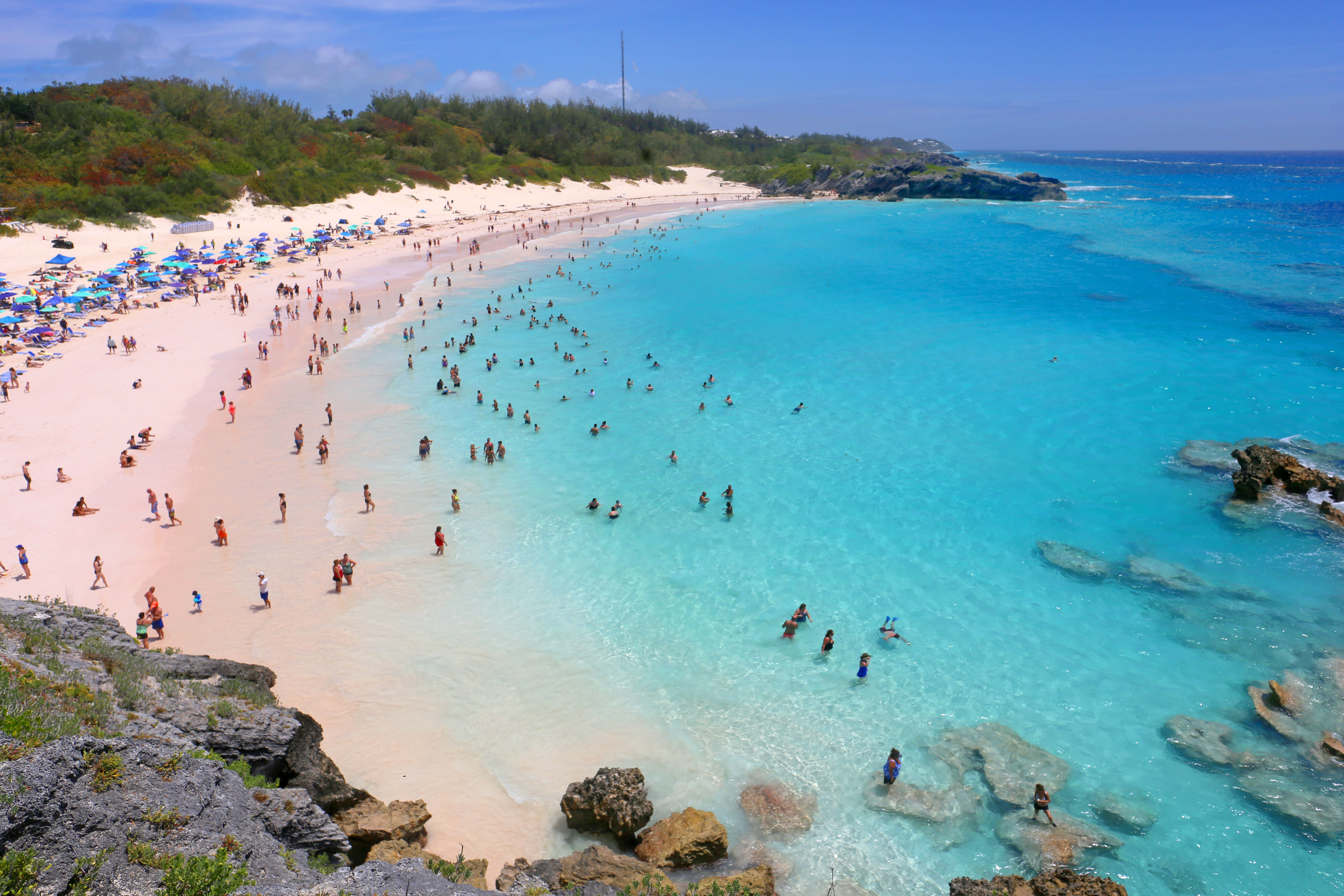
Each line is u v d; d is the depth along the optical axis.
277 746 15.40
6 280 57.59
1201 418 39.03
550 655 22.52
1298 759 18.39
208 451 35.69
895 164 175.50
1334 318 57.22
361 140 127.00
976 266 84.38
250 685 17.62
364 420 39.94
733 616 24.53
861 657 22.58
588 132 177.62
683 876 15.30
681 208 141.75
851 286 74.38
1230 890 15.23
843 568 27.20
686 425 40.16
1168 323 57.34
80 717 12.54
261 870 10.89
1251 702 20.36
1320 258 83.81
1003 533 29.27
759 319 61.41
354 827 15.50
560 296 68.75
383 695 20.62
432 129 137.75
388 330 56.47
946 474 34.22
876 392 44.53
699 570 27.16
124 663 16.05
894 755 17.92
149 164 86.75
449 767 18.38
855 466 35.28
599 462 35.81
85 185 79.19
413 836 15.95
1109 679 21.47
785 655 22.67
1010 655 22.58
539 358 50.88
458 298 67.12
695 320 61.25
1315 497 30.20
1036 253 92.31
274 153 105.25
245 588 25.19
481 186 128.88
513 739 19.33
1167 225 117.31
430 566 26.95
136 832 10.31
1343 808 16.97
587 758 18.83
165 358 48.12
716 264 85.75
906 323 59.56
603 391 45.19
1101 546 28.20
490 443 35.53
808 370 48.50
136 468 33.59
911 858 16.11
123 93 105.12
